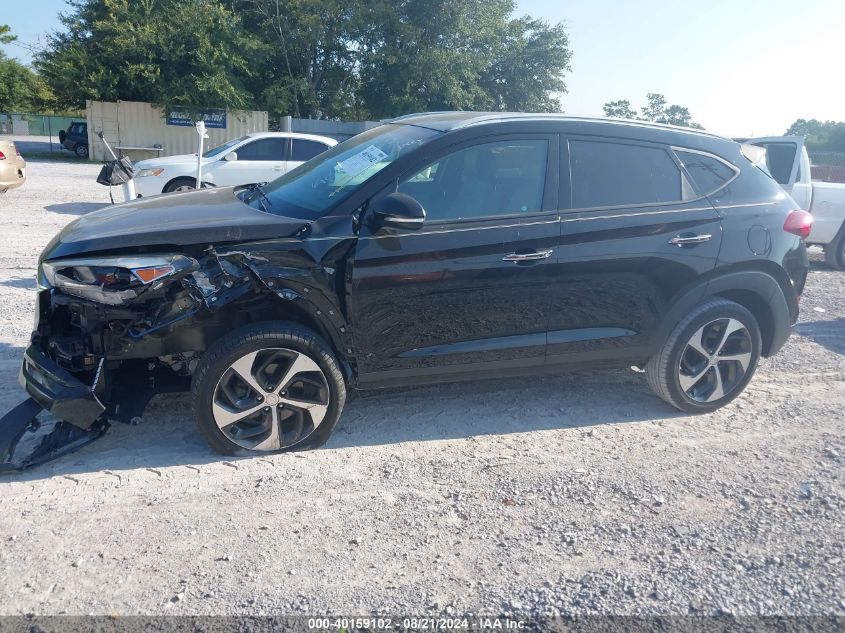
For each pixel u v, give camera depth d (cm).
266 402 388
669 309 449
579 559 313
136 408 402
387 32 3183
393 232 389
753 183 477
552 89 3797
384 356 405
